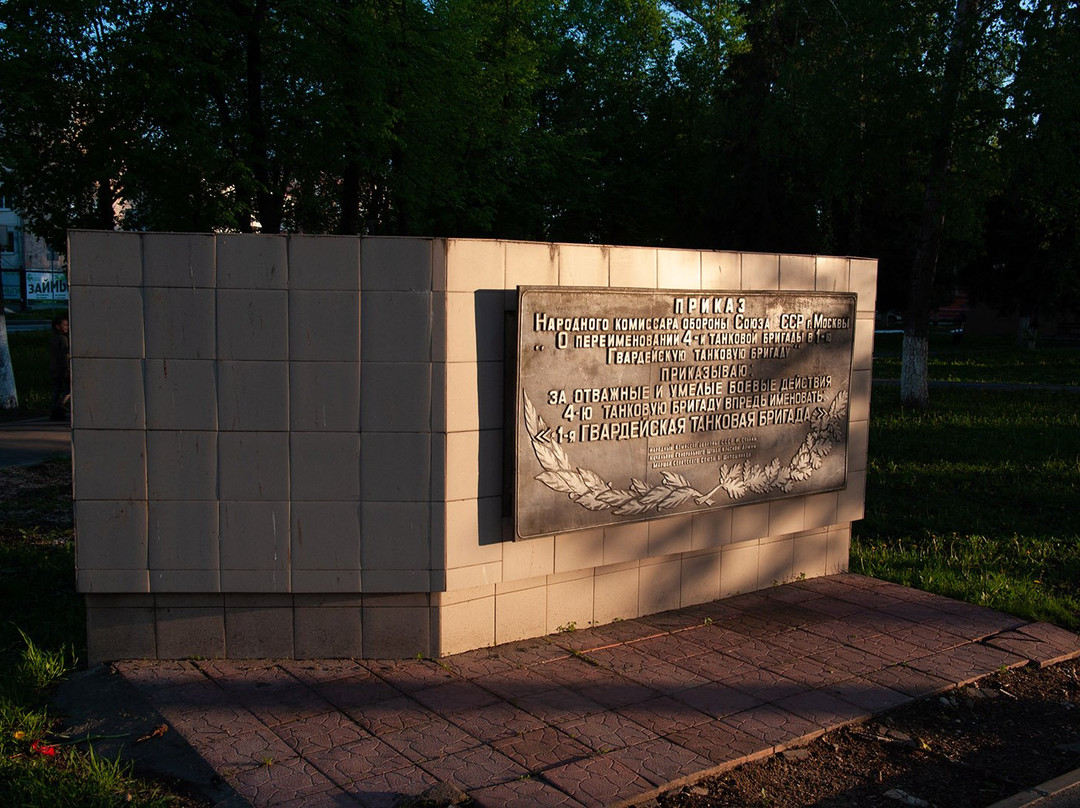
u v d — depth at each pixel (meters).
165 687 4.86
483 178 21.28
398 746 4.32
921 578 7.46
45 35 14.16
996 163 17.62
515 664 5.36
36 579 6.76
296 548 5.12
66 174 15.79
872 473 12.02
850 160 18.91
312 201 21.69
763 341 6.46
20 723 4.50
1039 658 5.91
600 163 28.97
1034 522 9.59
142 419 4.98
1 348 15.85
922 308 18.66
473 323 5.16
